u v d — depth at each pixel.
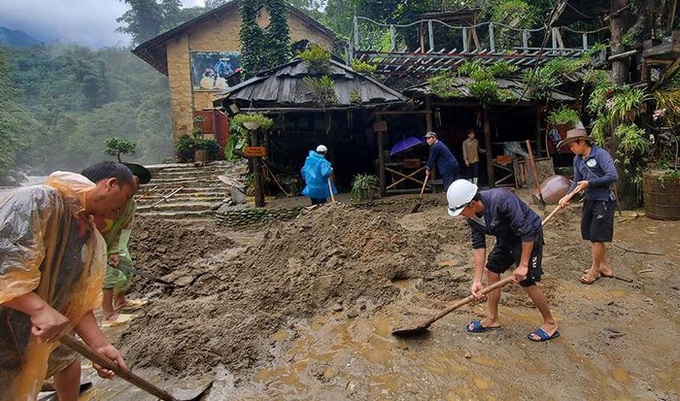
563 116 11.07
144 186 13.30
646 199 7.30
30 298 1.81
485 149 11.88
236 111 11.66
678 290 4.30
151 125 44.59
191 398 2.92
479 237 3.38
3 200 1.86
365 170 13.20
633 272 4.81
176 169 15.17
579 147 4.57
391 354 3.33
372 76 12.64
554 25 10.09
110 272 4.34
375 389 2.91
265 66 16.42
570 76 11.70
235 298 4.43
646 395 2.73
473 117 13.01
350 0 19.72
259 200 10.41
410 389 2.88
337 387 2.97
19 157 43.00
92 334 2.35
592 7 9.19
